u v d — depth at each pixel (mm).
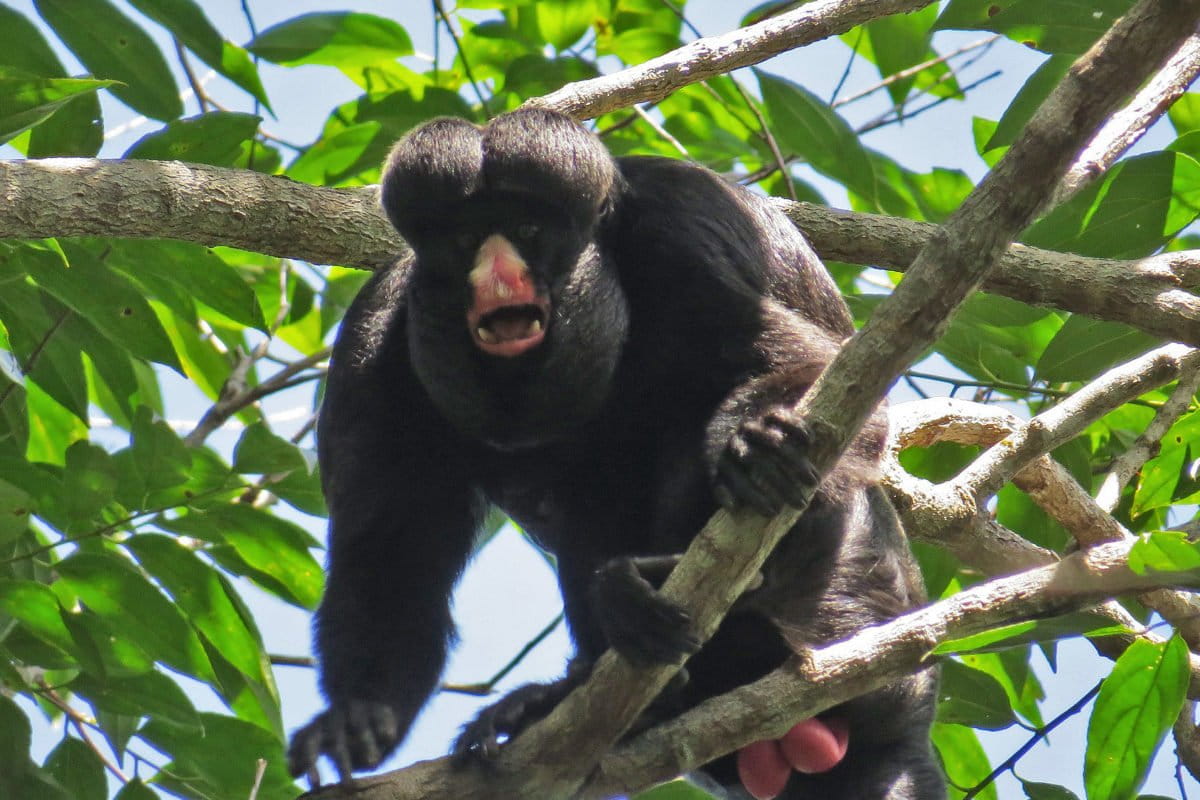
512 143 7145
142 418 8211
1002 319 9422
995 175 5945
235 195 8023
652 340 7957
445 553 8430
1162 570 6156
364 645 7863
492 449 8289
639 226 7965
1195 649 8852
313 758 7141
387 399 8078
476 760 6562
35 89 6988
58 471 8758
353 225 8328
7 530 7676
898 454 9688
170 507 8305
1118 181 8711
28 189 7332
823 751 7527
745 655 7766
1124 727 6750
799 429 6246
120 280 8617
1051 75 9156
